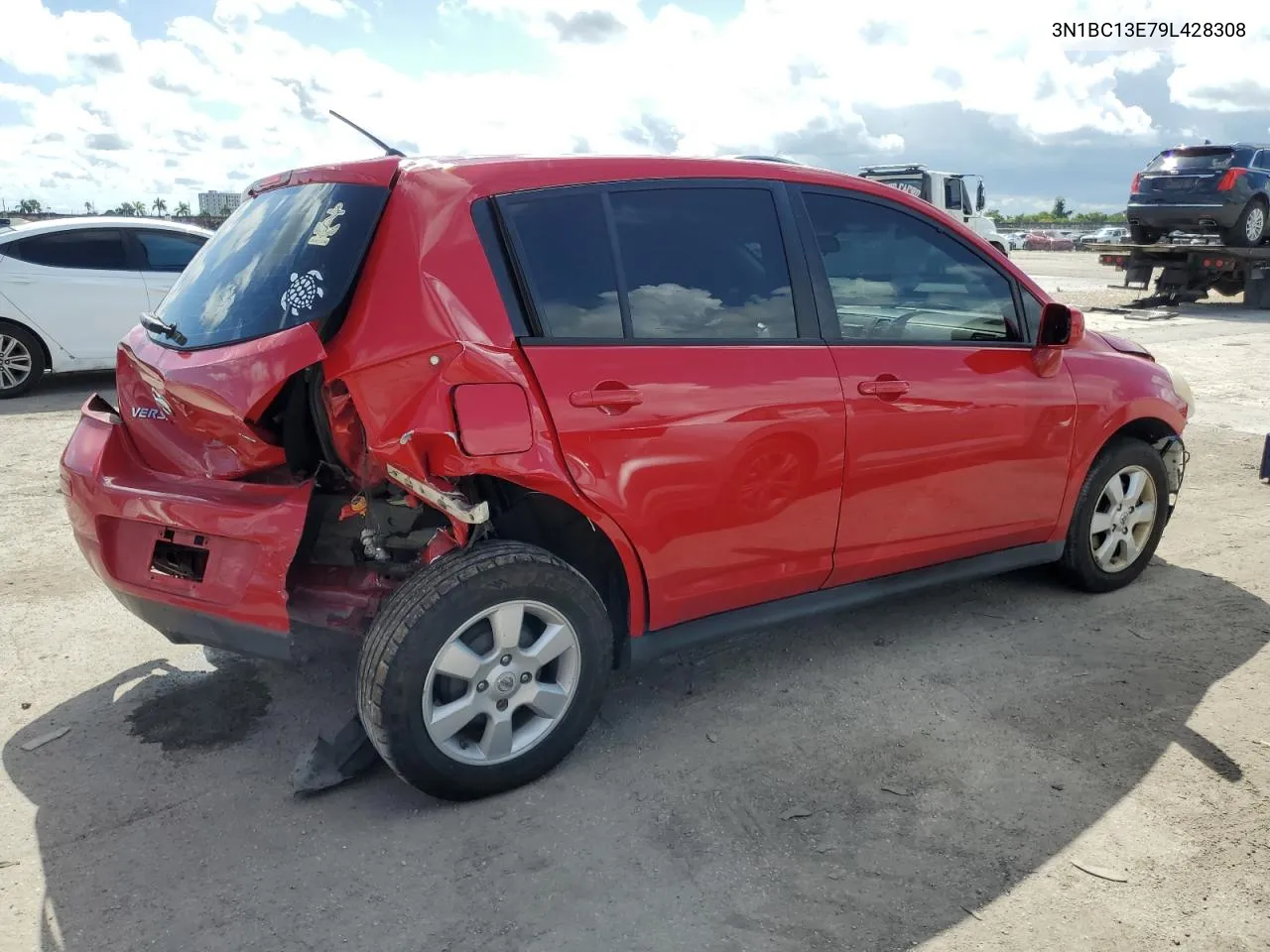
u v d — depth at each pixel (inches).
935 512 143.3
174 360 114.1
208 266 126.2
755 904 95.0
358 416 109.4
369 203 110.6
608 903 95.3
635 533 116.2
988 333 149.9
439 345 103.6
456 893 96.9
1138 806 110.7
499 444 105.1
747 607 132.3
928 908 94.5
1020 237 2228.1
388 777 118.4
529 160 116.4
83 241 365.7
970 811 109.8
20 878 99.4
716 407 119.0
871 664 146.8
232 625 111.7
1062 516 161.3
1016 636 156.9
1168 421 172.4
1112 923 92.5
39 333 357.7
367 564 123.6
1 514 219.6
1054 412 152.9
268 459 114.0
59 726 129.8
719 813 109.7
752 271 127.0
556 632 112.7
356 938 90.8
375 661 103.4
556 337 111.2
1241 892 96.7
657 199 121.8
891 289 140.1
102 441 123.6
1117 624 161.5
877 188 140.9
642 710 133.6
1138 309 639.1
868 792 113.6
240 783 116.6
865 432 131.9
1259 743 124.2
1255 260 640.4
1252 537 205.3
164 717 132.3
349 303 107.1
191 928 92.1
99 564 121.5
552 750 115.4
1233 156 615.8
